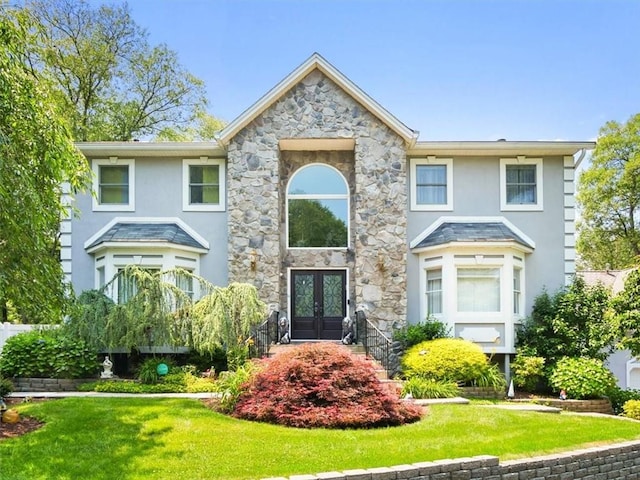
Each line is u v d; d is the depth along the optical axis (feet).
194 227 49.60
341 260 50.39
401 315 46.42
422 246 47.91
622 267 90.07
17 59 26.84
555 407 36.81
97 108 78.54
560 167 50.37
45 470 19.45
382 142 47.65
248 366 33.12
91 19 74.43
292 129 47.62
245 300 39.32
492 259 45.88
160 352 43.83
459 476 20.81
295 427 26.08
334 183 51.65
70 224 48.98
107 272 45.85
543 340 45.09
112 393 35.83
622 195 84.79
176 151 49.32
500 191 50.16
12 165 23.89
